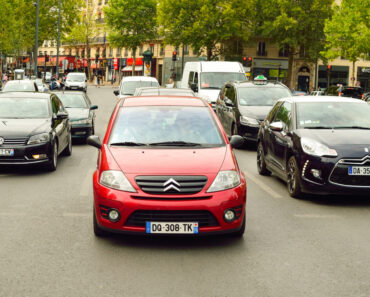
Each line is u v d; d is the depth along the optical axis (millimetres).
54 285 4406
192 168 5590
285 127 9180
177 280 4566
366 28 37062
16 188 8766
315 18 50156
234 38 55375
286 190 8984
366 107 9188
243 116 14375
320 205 7828
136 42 65562
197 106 7090
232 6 50188
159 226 5379
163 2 50250
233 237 5949
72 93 17172
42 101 11648
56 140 11086
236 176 5688
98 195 5586
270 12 51000
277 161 9312
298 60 60750
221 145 6301
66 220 6648
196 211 5395
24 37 65000
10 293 4215
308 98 9547
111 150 6043
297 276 4711
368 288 4438
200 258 5211
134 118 6703
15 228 6227
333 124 8711
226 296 4207
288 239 5930
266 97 15305
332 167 7652
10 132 10055
